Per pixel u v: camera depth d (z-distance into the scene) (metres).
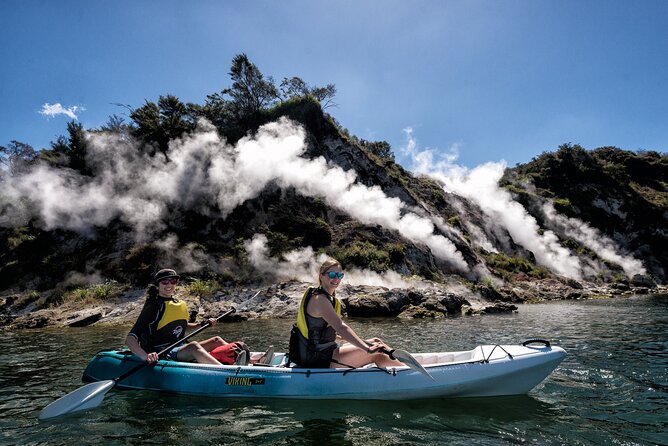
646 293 25.02
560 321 11.93
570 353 7.13
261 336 9.62
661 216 40.59
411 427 3.70
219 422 3.80
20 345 8.80
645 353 7.07
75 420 3.93
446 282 21.55
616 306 16.56
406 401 4.26
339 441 3.43
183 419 3.88
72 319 12.68
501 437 3.53
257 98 32.56
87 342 9.08
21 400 4.75
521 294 21.06
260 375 4.36
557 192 42.88
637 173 52.81
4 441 3.55
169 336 4.88
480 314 14.16
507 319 12.68
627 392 4.76
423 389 4.24
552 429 3.69
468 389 4.32
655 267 36.47
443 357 4.78
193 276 17.17
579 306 16.83
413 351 7.87
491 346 4.67
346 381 4.24
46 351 8.00
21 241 19.69
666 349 7.42
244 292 15.93
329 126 29.73
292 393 4.25
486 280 22.45
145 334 4.84
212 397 4.38
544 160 48.28
